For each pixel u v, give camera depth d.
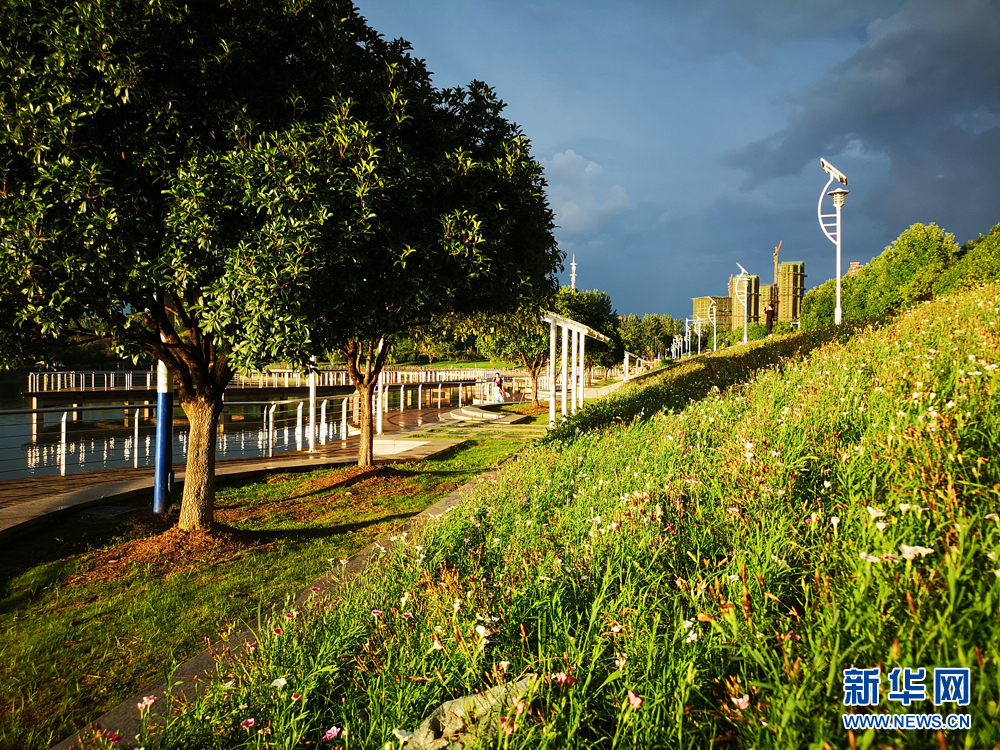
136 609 4.71
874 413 4.52
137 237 5.09
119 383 37.38
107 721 3.10
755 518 3.30
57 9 4.95
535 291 9.02
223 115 5.44
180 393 6.65
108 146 5.29
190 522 6.52
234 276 4.89
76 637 4.25
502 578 3.44
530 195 7.07
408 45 7.27
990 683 1.57
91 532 6.98
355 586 3.95
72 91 4.96
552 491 5.80
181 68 5.42
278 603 4.69
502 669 2.39
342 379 45.16
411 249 5.76
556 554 3.66
